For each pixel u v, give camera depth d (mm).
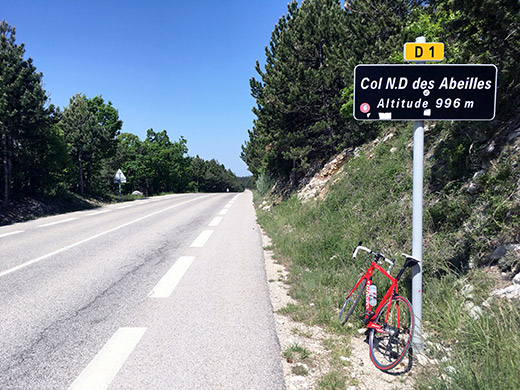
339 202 9102
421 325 3449
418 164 3482
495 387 2449
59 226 13273
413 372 3082
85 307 4566
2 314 4336
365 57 11352
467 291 3840
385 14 11945
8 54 19391
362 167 9625
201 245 9000
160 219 15203
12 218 17500
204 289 5340
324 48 13742
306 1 17031
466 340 3180
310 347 3525
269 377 2920
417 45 3441
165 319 4156
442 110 3412
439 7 5348
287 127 16547
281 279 5965
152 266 6801
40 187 23156
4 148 19484
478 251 4188
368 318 3773
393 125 10414
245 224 13281
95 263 7074
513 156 4465
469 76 3383
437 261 4543
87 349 3398
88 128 29859
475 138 5293
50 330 3846
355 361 3285
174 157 76250
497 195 4359
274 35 18594
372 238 6469
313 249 7195
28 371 2996
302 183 16469
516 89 4945
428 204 5645
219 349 3398
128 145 63125
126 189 65312
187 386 2764
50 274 6227
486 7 4223
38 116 20078
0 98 18406
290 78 15180
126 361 3156
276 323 4086
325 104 15156
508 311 3145
